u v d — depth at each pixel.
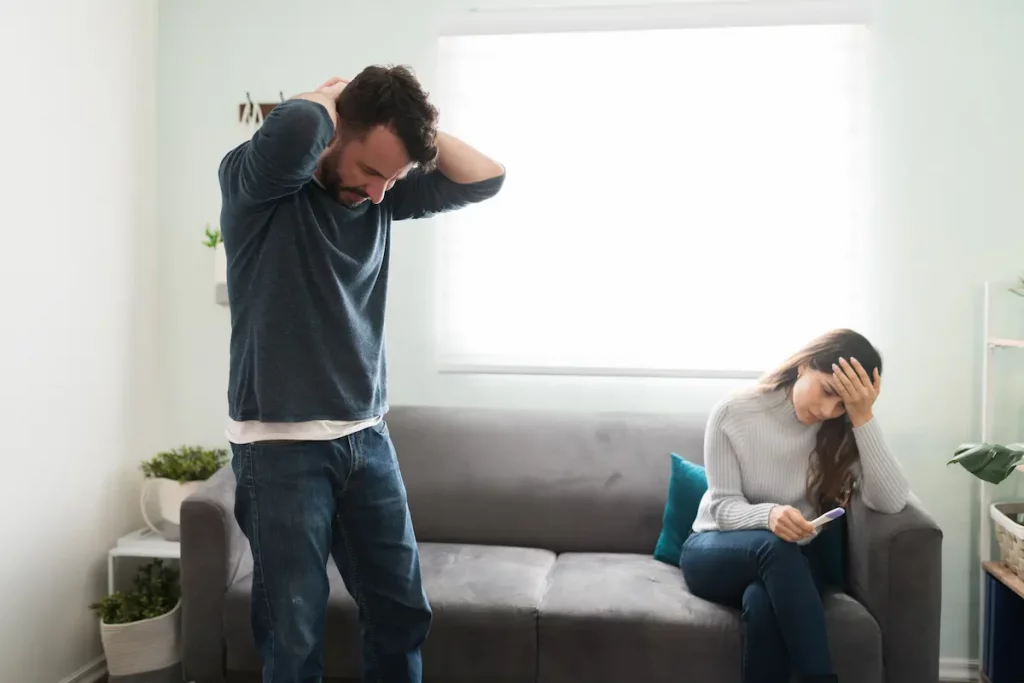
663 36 2.82
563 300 2.88
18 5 2.31
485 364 2.92
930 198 2.74
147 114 2.96
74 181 2.56
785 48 2.77
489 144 2.89
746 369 2.81
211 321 3.02
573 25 2.84
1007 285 2.64
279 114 1.30
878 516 2.09
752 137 2.79
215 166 3.01
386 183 1.49
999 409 2.70
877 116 2.75
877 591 2.05
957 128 2.72
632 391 2.90
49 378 2.45
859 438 2.10
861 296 2.76
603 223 2.86
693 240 2.83
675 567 2.36
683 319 2.84
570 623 2.04
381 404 1.68
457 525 2.61
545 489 2.60
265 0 2.99
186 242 3.03
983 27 2.70
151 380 3.00
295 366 1.50
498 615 2.07
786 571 1.92
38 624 2.40
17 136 2.31
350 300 1.55
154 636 2.48
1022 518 2.54
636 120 2.84
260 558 1.55
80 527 2.59
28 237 2.36
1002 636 2.44
